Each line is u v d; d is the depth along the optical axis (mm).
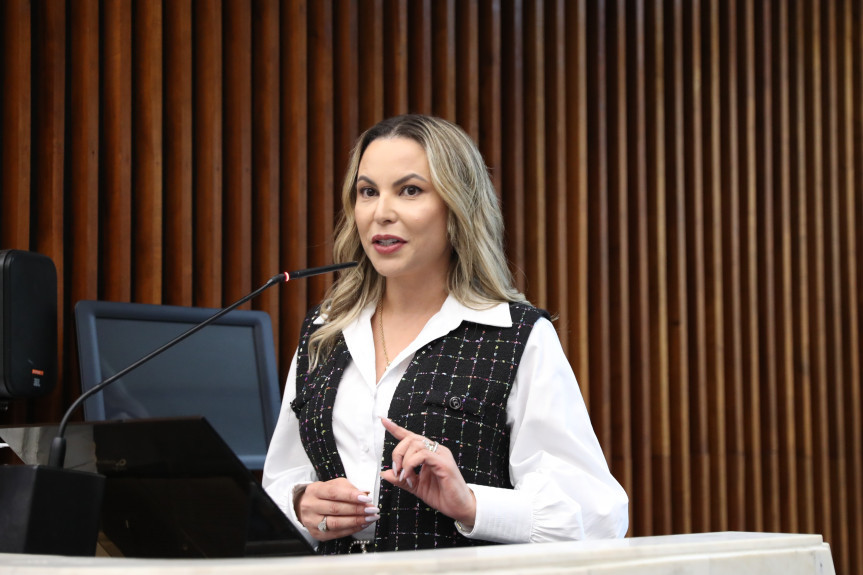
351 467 1896
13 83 3473
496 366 1890
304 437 1987
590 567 1092
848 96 5188
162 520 1333
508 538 1690
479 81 4414
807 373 5008
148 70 3682
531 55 4492
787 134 5031
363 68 4191
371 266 2080
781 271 4988
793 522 4906
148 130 3672
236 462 1185
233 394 3227
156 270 3633
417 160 1930
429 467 1675
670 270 4730
